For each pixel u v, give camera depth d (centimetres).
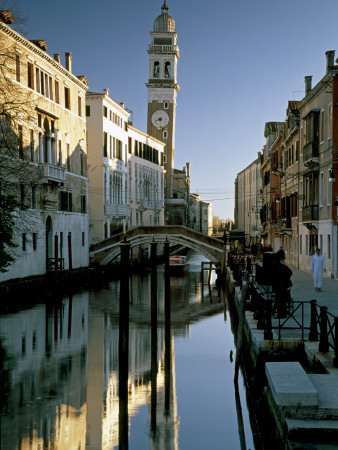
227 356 1806
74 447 1021
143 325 2394
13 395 1338
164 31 8819
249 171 9138
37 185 3638
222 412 1232
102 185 5422
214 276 5162
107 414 1206
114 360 1711
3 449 1003
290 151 4459
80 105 4681
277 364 998
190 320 2573
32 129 3588
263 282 1681
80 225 4591
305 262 3788
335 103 2942
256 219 7800
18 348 1866
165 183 8888
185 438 1070
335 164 2923
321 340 1154
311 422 812
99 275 4862
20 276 3312
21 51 3406
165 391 1389
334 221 2986
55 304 2991
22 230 3259
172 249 7956
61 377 1508
